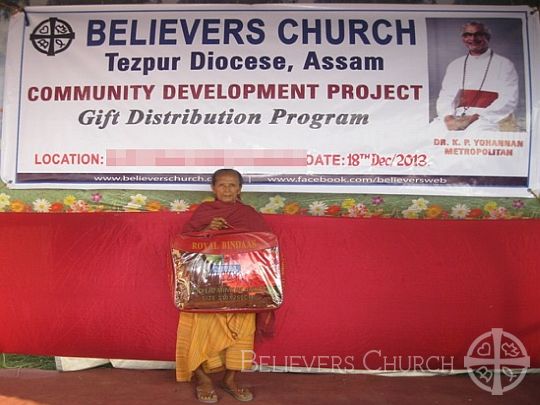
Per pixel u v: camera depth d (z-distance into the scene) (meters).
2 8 4.71
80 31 4.68
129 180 4.61
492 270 4.43
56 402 3.93
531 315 4.41
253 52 4.64
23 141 4.66
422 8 4.66
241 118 4.61
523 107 4.61
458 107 4.59
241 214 4.10
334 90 4.60
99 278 4.47
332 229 4.51
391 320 4.39
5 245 4.54
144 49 4.66
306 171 4.59
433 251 4.45
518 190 4.59
